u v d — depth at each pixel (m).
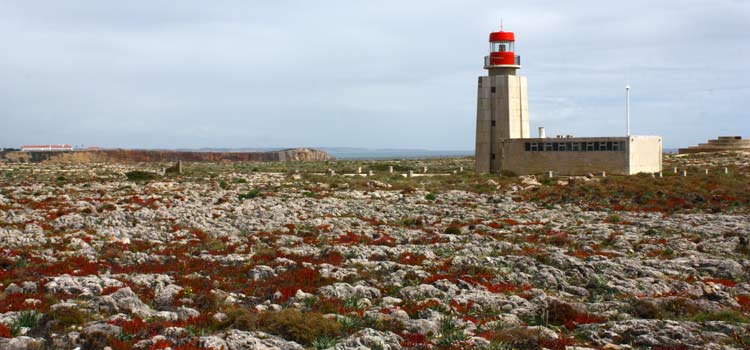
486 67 95.38
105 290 24.59
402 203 62.06
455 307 23.64
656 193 65.50
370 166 135.50
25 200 56.84
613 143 82.81
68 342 18.48
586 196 65.44
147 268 30.14
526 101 96.38
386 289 26.45
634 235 41.81
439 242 39.12
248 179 90.12
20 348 17.70
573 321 22.19
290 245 37.16
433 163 160.00
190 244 37.22
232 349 18.28
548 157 87.62
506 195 68.62
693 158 129.00
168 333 19.55
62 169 120.75
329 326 20.30
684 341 19.81
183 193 67.00
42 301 22.84
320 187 76.75
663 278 29.78
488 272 30.02
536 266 31.47
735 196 63.44
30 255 32.22
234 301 24.22
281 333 20.09
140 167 139.12
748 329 21.00
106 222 44.34
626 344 19.81
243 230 43.22
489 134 95.56
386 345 18.62
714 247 37.69
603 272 30.62
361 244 37.94
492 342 19.17
